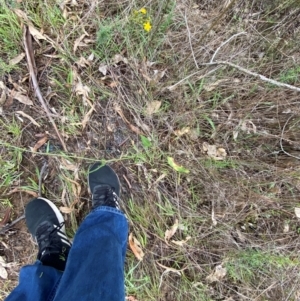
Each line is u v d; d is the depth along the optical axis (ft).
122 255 2.67
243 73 3.14
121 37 3.14
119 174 3.18
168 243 3.12
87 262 2.44
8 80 3.09
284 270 3.17
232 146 3.21
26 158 3.13
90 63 3.14
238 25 3.21
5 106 3.09
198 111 3.13
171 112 3.15
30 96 3.12
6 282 3.09
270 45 3.17
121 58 3.14
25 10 3.05
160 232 3.11
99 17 3.16
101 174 3.07
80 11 3.16
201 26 3.19
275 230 3.21
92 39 3.15
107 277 2.33
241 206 3.17
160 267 3.15
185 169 2.96
